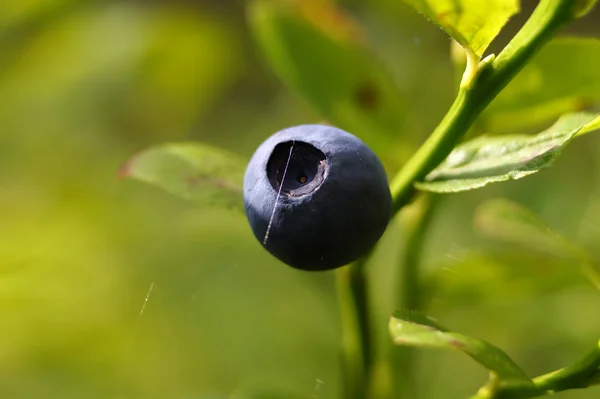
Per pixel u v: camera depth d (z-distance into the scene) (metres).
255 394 0.11
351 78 0.11
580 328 0.15
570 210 0.16
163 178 0.10
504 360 0.09
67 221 0.17
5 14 0.17
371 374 0.10
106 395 0.16
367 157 0.09
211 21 0.20
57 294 0.15
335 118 0.11
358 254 0.09
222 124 0.23
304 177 0.09
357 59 0.11
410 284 0.11
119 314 0.17
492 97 0.09
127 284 0.17
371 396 0.10
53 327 0.15
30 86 0.18
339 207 0.09
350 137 0.09
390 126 0.11
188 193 0.10
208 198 0.10
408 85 0.16
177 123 0.21
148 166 0.10
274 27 0.11
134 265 0.18
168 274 0.18
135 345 0.17
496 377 0.09
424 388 0.15
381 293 0.15
